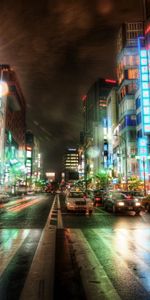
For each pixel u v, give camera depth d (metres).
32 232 13.56
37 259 8.03
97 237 12.00
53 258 8.15
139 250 9.29
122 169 82.19
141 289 5.57
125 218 20.53
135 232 13.52
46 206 35.94
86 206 23.98
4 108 92.19
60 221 18.48
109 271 6.82
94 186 138.38
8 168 95.75
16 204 41.47
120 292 5.39
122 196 25.84
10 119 112.06
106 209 28.17
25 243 10.59
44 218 20.62
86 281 6.05
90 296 5.17
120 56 91.69
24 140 166.25
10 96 107.25
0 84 90.56
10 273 6.63
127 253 8.83
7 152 101.62
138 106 75.12
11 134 113.44
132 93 82.31
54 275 6.48
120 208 23.62
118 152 89.06
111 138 105.81
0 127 87.69
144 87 69.25
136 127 78.00
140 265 7.38
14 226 16.00
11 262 7.67
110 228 15.02
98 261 7.81
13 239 11.48
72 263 7.58
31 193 117.25
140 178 66.81
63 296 5.15
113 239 11.48
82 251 9.13
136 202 23.81
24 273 6.64
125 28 89.94
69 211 25.56
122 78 87.50
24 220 19.28
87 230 14.25
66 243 10.58
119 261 7.81
